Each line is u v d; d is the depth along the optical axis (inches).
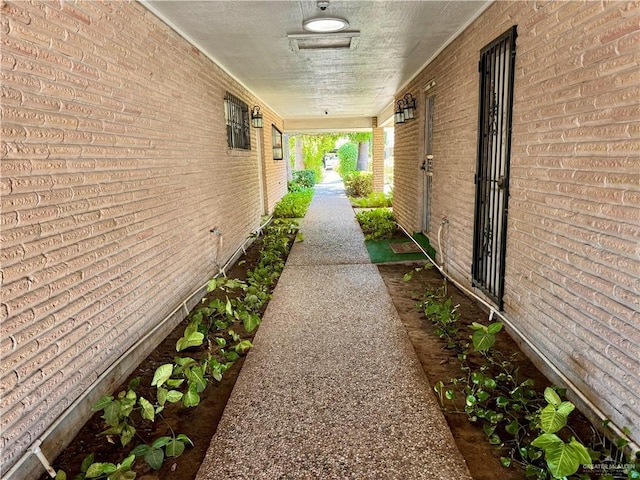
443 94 194.7
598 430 84.8
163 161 137.6
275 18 143.5
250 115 294.2
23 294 75.7
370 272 206.7
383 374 110.3
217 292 183.9
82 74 93.7
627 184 75.8
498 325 106.0
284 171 560.4
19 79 75.7
